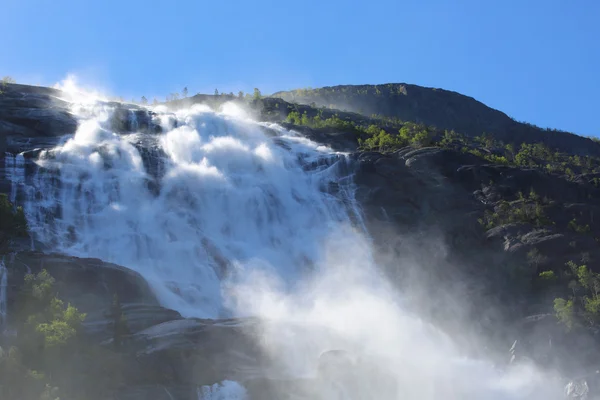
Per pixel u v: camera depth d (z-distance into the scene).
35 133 96.94
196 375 60.41
